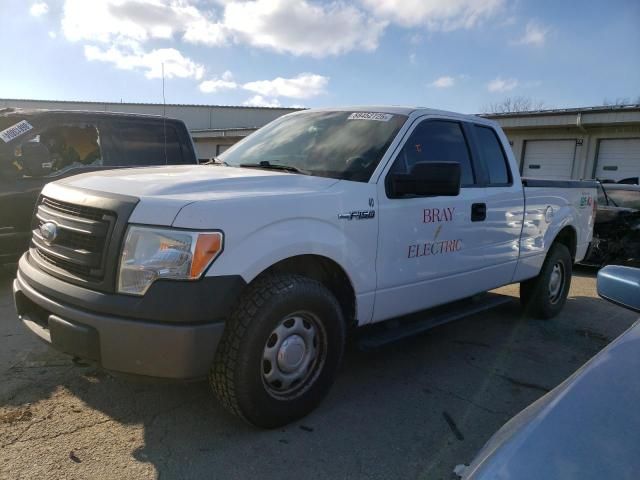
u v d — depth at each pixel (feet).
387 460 9.37
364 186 11.32
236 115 133.49
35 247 10.98
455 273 13.83
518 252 16.42
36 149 17.88
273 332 9.56
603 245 29.99
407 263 12.25
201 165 13.52
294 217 9.81
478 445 10.03
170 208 8.67
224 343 9.18
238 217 9.01
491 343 16.08
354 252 10.91
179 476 8.56
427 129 13.35
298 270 10.87
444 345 15.65
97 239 9.09
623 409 4.82
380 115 13.32
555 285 19.07
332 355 10.61
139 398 11.02
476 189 14.38
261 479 8.62
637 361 5.58
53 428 9.75
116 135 21.12
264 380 9.64
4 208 17.90
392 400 11.73
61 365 12.41
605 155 57.16
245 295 9.39
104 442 9.38
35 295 9.69
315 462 9.16
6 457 8.78
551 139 60.70
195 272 8.51
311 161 12.40
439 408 11.48
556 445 4.47
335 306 10.45
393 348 15.11
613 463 4.18
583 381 5.35
